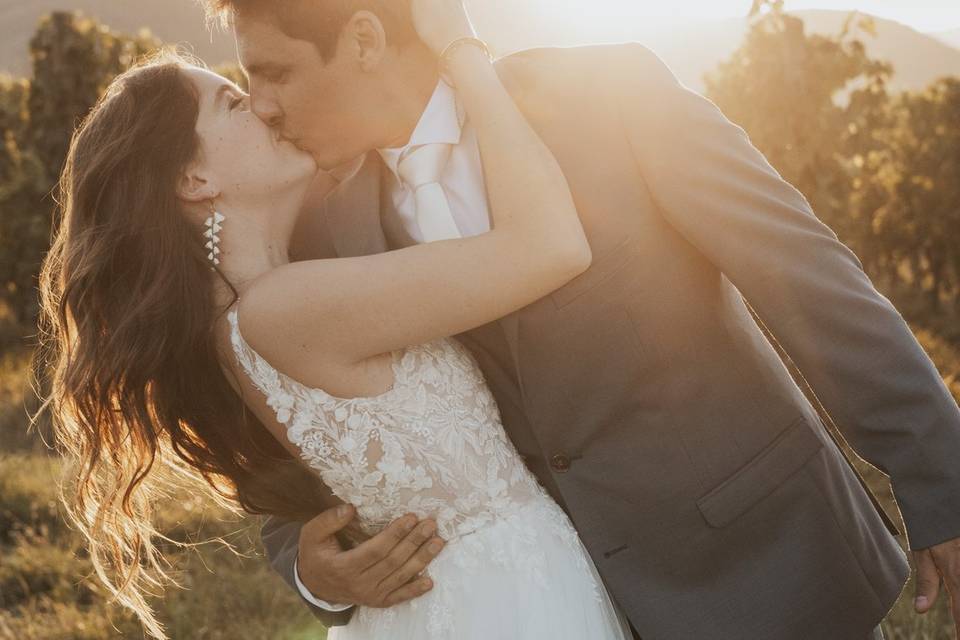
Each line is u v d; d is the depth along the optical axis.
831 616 1.84
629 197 1.79
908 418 1.63
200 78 1.85
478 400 1.87
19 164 13.90
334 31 1.75
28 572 5.16
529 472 1.97
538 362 1.81
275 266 1.88
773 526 1.84
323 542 1.91
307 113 1.83
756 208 1.71
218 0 1.84
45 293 2.01
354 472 1.80
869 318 1.66
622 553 1.84
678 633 1.79
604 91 1.83
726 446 1.82
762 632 1.80
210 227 1.83
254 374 1.79
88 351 1.82
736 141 1.76
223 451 1.97
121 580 2.09
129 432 1.88
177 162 1.79
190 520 5.39
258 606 4.55
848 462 2.10
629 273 1.78
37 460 7.06
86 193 1.80
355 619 2.04
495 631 1.79
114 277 1.80
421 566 1.82
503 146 1.73
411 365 1.80
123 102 1.81
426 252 1.70
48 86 13.39
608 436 1.83
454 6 1.82
